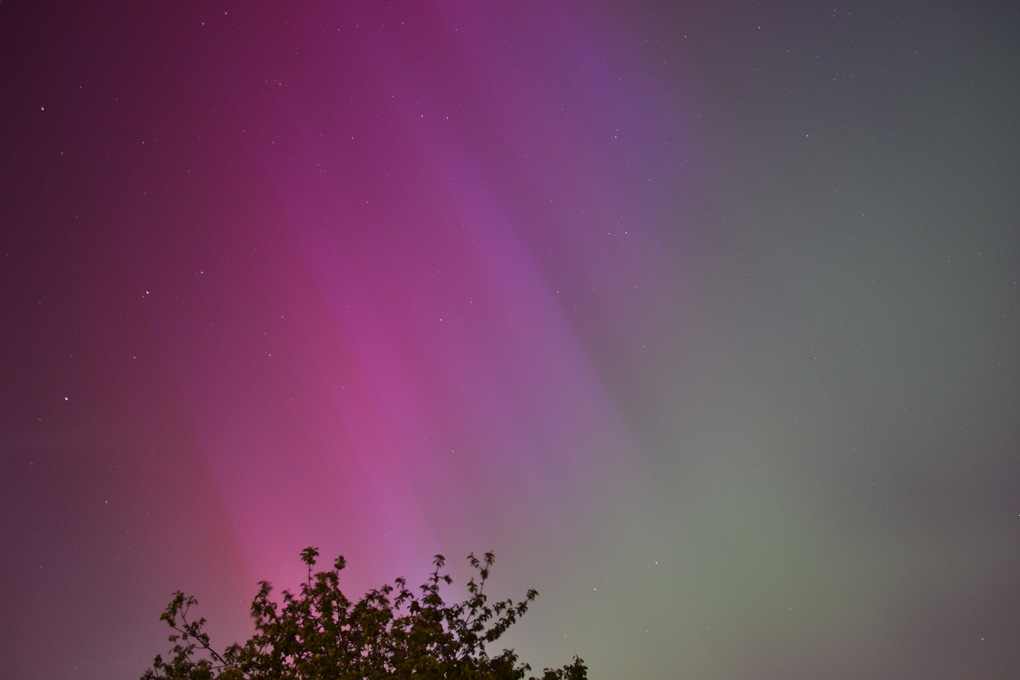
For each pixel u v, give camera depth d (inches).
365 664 372.8
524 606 435.5
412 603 410.9
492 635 419.8
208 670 364.8
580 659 432.5
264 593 388.2
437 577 426.3
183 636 382.3
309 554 403.5
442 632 396.2
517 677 400.8
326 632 372.5
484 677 380.2
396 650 381.7
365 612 392.5
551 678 415.8
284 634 374.6
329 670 360.5
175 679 366.0
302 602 386.0
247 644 374.9
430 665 359.9
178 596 388.8
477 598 424.8
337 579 399.9
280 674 358.9
